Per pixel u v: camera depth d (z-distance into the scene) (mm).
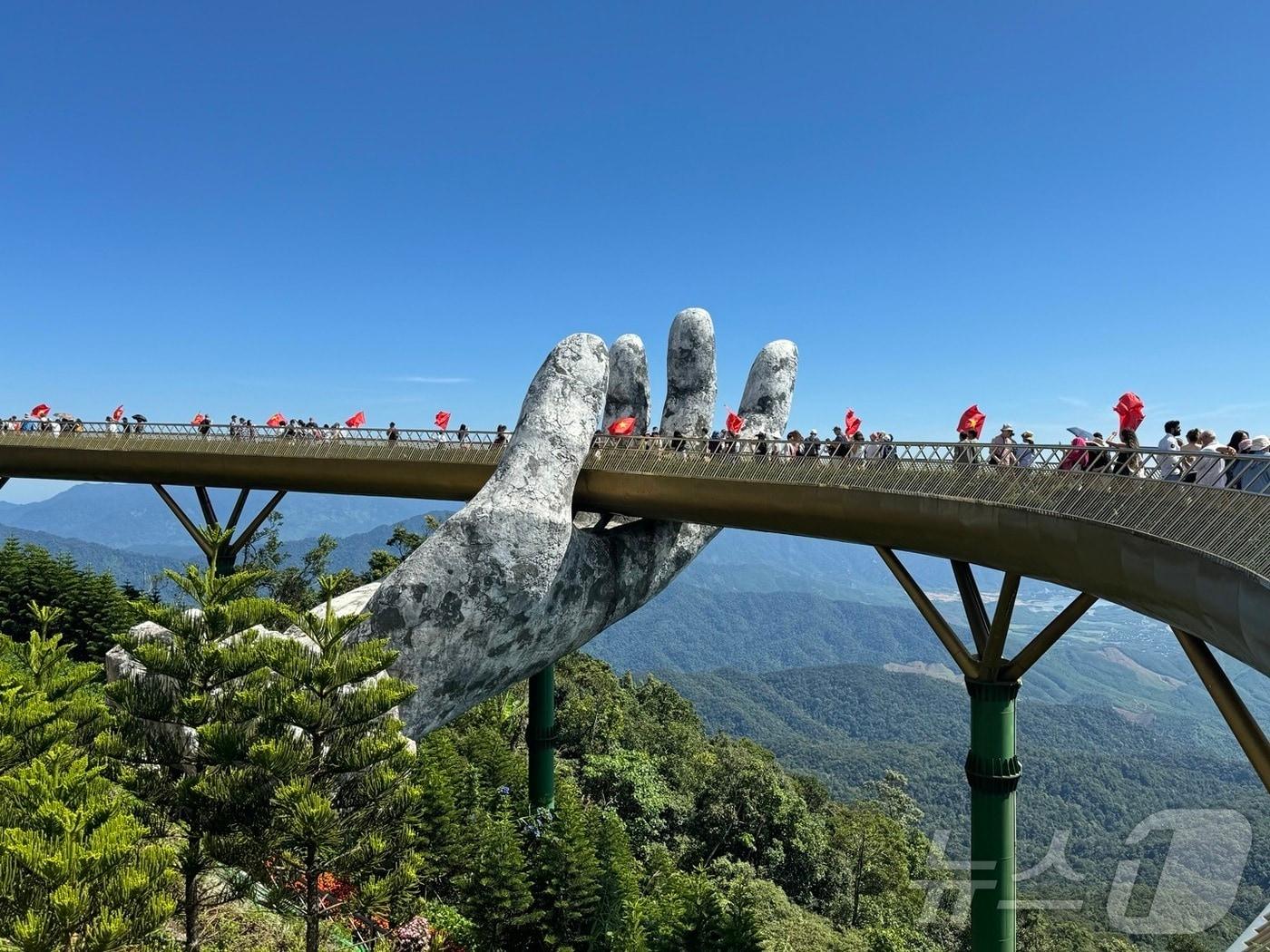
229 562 41438
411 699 22828
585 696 74062
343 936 20812
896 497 18984
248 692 15844
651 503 24953
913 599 20047
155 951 13109
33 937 10375
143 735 16016
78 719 17406
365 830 16062
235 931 18438
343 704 16203
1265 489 11539
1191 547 12234
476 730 49156
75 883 11016
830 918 56812
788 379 34125
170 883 13234
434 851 32531
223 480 38719
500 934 28969
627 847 35562
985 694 18562
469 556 23828
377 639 17250
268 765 14789
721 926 25906
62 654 20219
